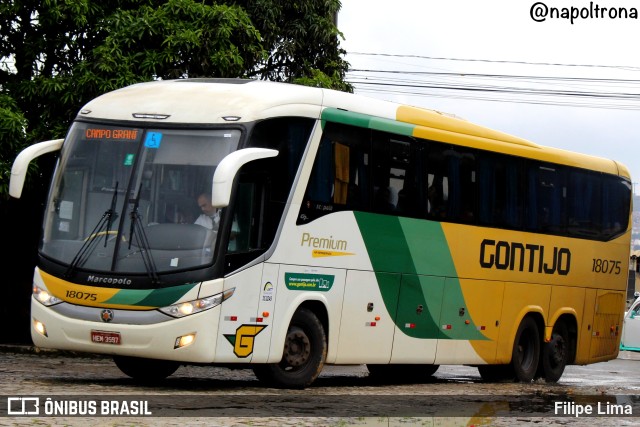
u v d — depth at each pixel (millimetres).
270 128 15086
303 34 28359
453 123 19156
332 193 16234
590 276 22875
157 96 15398
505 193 20281
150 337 14156
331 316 16344
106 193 14812
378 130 17188
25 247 26562
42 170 24016
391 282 17516
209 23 24250
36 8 24312
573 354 22625
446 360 18969
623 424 13586
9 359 21109
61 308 14562
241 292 14680
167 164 14727
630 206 24422
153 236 14453
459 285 19094
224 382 16844
